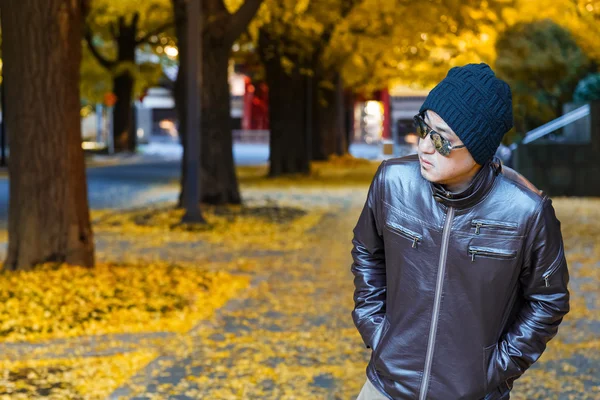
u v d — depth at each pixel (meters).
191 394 5.47
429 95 2.54
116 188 25.47
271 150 30.73
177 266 10.33
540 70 28.81
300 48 28.19
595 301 8.69
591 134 21.41
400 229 2.70
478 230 2.60
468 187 2.58
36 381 5.70
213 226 14.98
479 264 2.61
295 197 22.09
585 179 21.42
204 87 18.34
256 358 6.38
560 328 7.46
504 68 28.73
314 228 15.38
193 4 14.79
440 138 2.50
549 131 22.80
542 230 2.59
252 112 78.38
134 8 35.47
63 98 9.31
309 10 21.92
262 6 22.27
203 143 18.36
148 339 6.88
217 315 7.82
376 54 28.48
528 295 2.70
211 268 10.73
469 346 2.66
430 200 2.67
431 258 2.66
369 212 2.82
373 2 20.80
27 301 7.68
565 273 2.67
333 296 8.88
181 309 7.93
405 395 2.74
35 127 9.26
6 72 9.29
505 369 2.66
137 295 8.23
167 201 20.77
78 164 9.52
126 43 41.44
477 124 2.46
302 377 5.93
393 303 2.76
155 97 81.31
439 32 21.48
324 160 40.06
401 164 2.76
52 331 6.95
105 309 7.62
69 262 9.42
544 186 21.56
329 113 40.25
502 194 2.60
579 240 13.46
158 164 41.69
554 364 6.34
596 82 25.16
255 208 18.12
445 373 2.68
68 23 9.23
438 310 2.66
